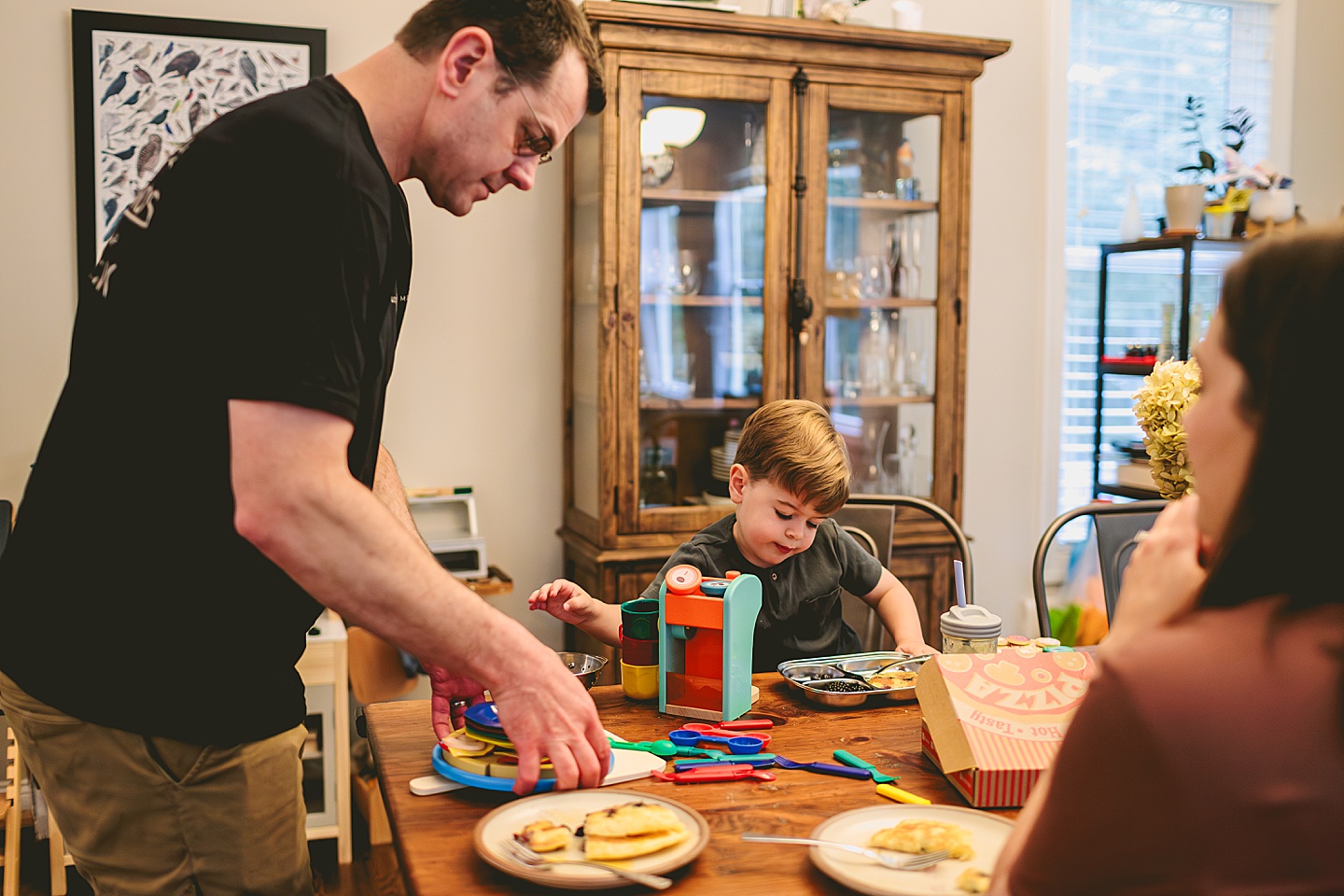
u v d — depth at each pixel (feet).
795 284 9.25
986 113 11.14
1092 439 11.86
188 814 3.83
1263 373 2.04
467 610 3.33
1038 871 2.15
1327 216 12.42
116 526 3.57
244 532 3.23
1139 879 2.01
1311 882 1.91
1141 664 2.02
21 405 8.76
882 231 9.53
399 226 3.85
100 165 8.71
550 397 10.12
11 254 8.66
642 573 9.05
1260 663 1.97
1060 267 11.47
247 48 8.94
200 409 3.36
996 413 11.44
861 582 6.09
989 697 3.58
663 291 8.96
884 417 9.70
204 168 3.34
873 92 9.30
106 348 3.53
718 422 9.27
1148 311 11.82
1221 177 10.76
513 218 9.87
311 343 3.26
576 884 2.77
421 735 4.07
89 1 8.65
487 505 10.02
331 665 7.99
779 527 5.37
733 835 3.19
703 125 8.90
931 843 2.97
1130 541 6.64
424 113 3.75
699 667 4.30
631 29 8.51
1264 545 2.03
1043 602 6.48
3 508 7.37
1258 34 12.09
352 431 3.37
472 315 9.84
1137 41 11.66
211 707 3.74
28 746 3.78
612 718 4.33
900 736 4.11
